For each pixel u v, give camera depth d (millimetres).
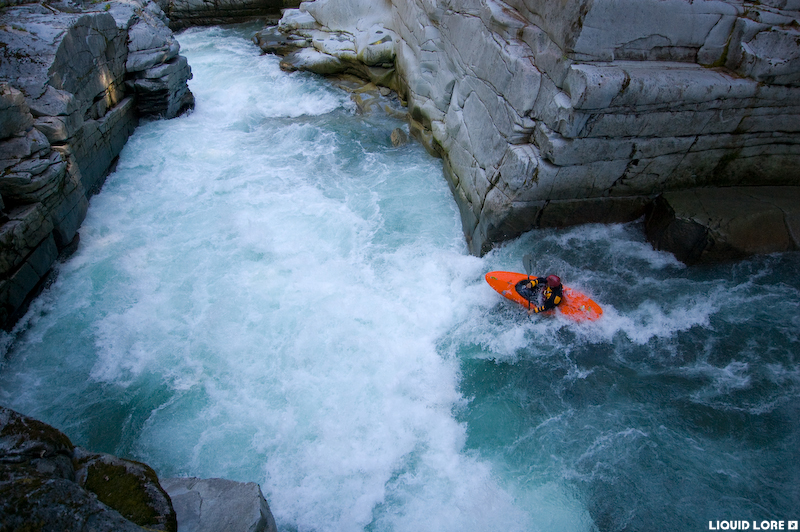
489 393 5586
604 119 5699
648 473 4637
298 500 4656
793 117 6109
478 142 7504
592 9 5160
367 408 5457
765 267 6230
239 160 9742
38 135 6367
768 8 5613
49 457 2914
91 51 8641
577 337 6059
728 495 4391
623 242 6977
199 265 7215
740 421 4945
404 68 10945
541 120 6168
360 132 10617
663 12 5398
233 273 7094
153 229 7879
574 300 6172
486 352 6039
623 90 5395
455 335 6266
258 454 5008
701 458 4691
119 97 9906
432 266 7258
